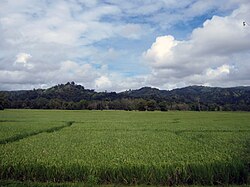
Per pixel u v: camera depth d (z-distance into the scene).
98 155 18.59
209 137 32.00
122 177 15.45
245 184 15.40
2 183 14.55
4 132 33.69
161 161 16.50
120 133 35.56
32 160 16.58
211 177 15.34
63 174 15.55
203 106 160.38
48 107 151.12
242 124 53.50
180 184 15.42
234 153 19.39
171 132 37.56
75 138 29.52
